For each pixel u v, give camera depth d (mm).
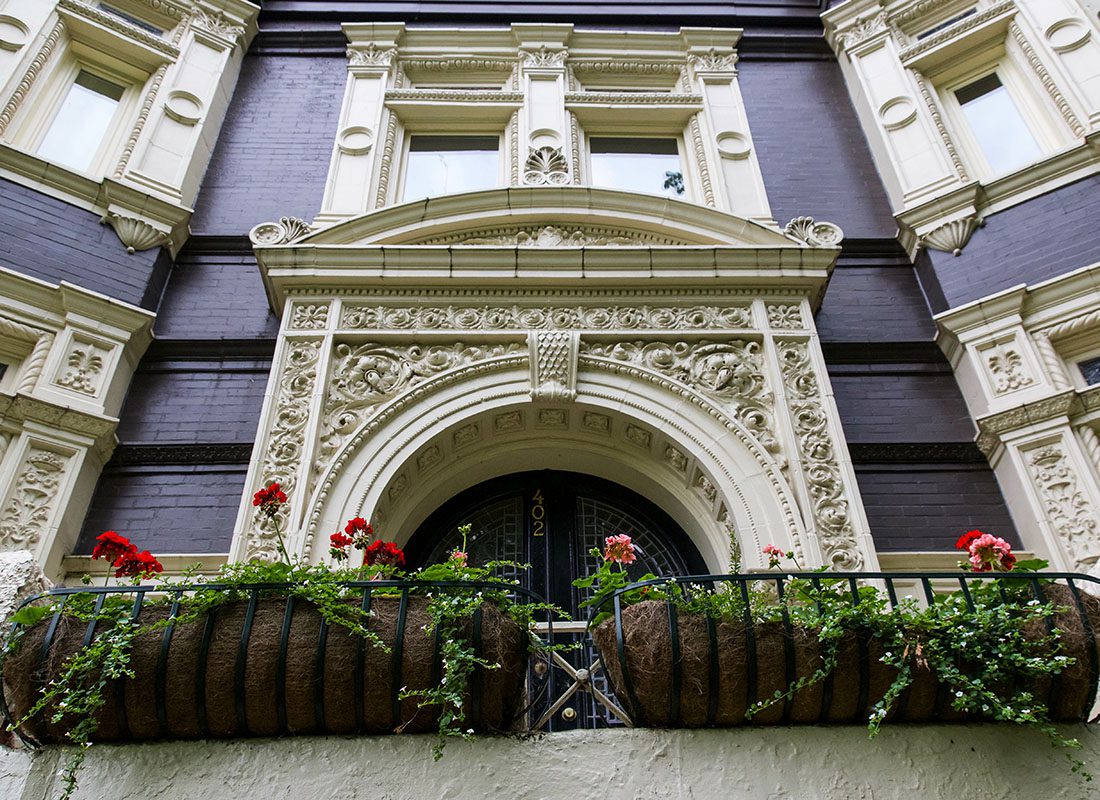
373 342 5996
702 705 2926
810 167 8250
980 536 3578
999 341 6316
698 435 5637
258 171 7926
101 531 5641
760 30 9609
